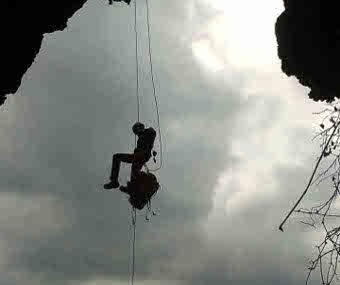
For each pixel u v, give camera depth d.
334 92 8.34
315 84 8.52
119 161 10.98
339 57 7.91
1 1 7.86
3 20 8.05
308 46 8.27
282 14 8.55
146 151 11.04
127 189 10.88
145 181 10.81
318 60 8.23
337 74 8.11
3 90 8.59
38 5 8.45
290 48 8.56
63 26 9.31
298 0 8.12
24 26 8.41
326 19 7.79
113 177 10.95
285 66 8.87
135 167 10.95
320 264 7.08
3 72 8.39
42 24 8.80
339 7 7.57
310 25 8.08
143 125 11.27
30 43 8.73
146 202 10.88
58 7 8.87
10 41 8.27
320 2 7.77
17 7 8.12
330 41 7.89
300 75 8.71
